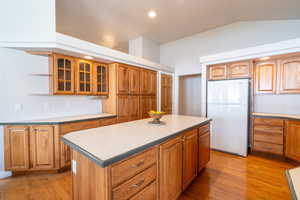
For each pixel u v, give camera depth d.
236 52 2.87
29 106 2.36
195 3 2.49
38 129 2.14
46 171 2.22
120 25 3.31
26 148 2.12
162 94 4.22
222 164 2.47
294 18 2.73
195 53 4.07
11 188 1.85
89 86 2.86
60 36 2.08
